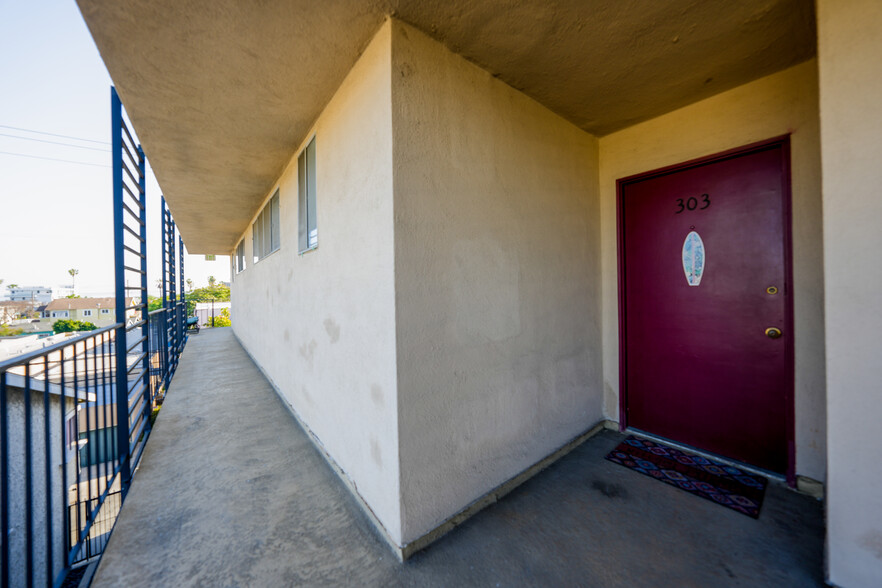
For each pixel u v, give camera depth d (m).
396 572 1.47
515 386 2.09
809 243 1.95
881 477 1.22
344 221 2.04
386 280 1.58
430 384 1.67
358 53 1.76
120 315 2.31
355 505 1.93
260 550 1.61
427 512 1.64
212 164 3.29
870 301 1.23
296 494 2.04
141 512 1.88
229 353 6.98
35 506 2.12
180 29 1.53
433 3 1.44
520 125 2.15
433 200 1.68
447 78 1.74
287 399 3.61
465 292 1.82
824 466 1.90
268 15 1.46
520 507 1.87
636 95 2.22
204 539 1.68
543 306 2.30
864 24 1.24
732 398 2.26
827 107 1.31
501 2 1.44
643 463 2.30
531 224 2.22
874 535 1.23
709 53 1.82
